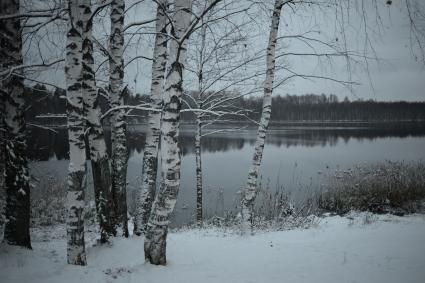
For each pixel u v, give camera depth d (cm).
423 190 1345
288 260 634
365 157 2852
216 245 788
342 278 524
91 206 1373
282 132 6191
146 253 601
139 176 1989
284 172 2327
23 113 673
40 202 1413
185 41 552
